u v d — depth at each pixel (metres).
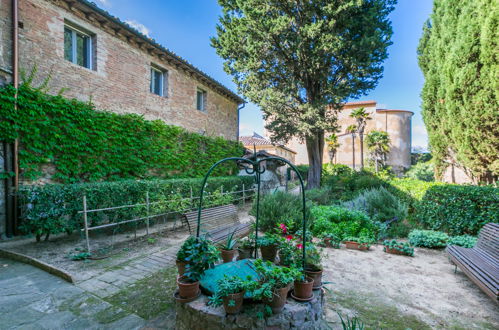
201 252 2.56
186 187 8.10
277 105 12.78
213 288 2.41
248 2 11.58
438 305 3.12
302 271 2.61
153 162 9.50
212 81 13.16
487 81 9.85
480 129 10.27
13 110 5.52
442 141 13.73
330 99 12.64
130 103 8.96
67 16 7.02
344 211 6.69
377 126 31.83
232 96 15.59
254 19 11.68
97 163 7.40
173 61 10.78
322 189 11.98
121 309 2.86
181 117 11.53
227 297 2.07
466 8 10.61
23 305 2.91
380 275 4.05
